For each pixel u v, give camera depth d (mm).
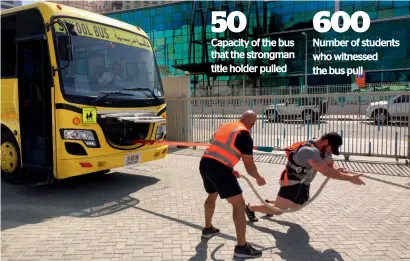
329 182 7195
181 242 4359
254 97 10469
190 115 11805
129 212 5480
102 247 4215
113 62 6770
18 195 6449
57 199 6188
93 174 8062
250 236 4547
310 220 5094
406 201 5941
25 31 6383
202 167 4145
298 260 3904
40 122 6461
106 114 6223
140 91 7012
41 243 4324
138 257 3965
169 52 45031
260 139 10539
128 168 8695
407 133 8688
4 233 4633
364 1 35031
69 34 5805
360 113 9141
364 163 9000
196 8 42188
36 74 6496
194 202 5973
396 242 4352
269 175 7945
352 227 4832
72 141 5832
